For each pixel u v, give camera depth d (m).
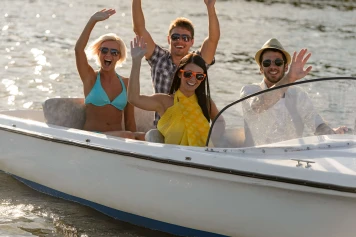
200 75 7.18
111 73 8.50
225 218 6.66
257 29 31.59
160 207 7.06
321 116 7.05
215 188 6.59
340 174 6.07
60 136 7.69
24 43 23.19
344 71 20.09
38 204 8.11
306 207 6.24
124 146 7.09
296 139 6.94
